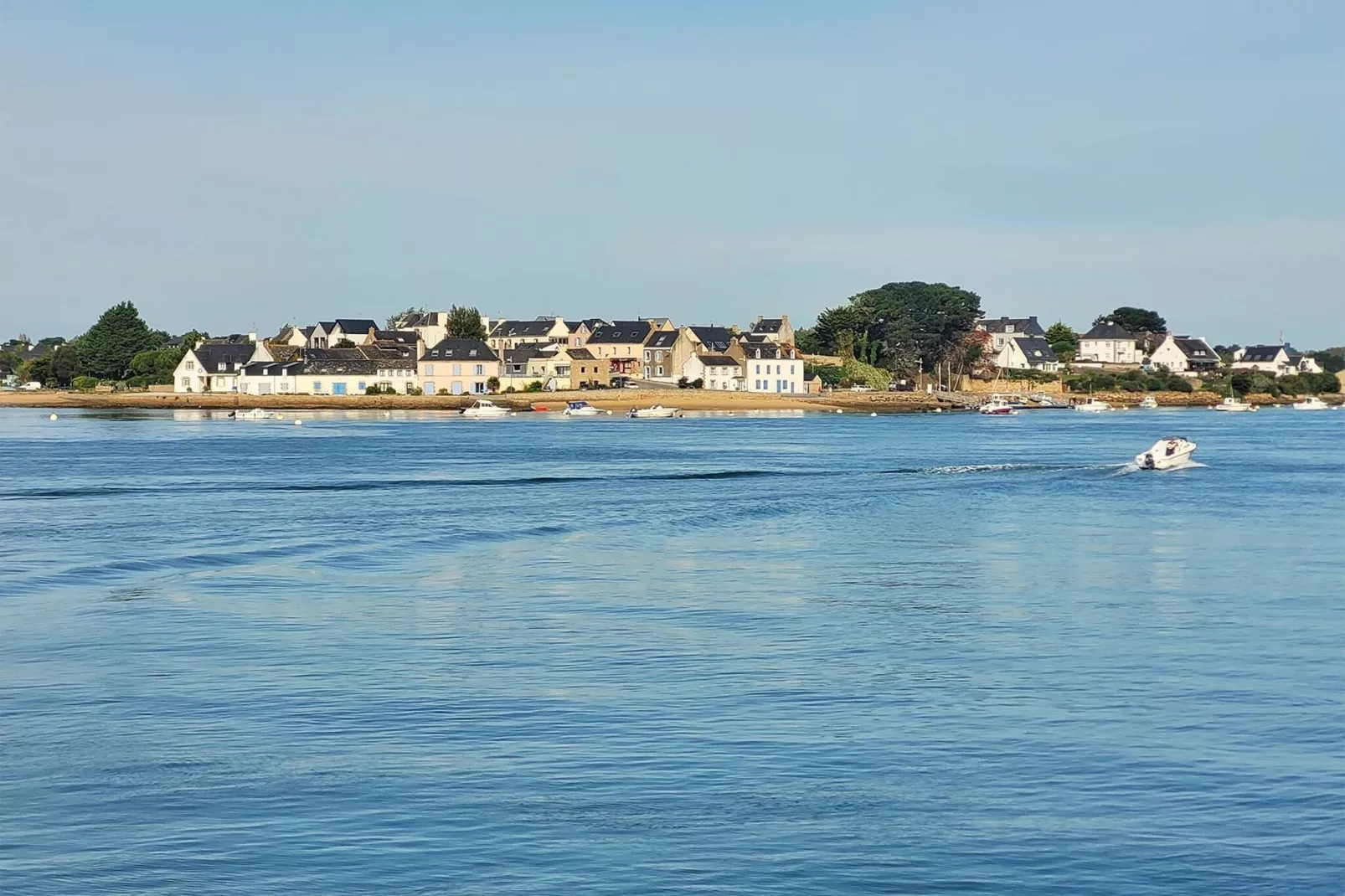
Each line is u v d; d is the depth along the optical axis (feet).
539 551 228.02
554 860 90.79
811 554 226.58
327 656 146.72
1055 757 112.16
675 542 240.94
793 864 90.63
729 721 121.80
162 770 107.55
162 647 150.10
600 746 114.21
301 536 241.14
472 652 149.07
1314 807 101.04
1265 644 156.15
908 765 109.91
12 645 150.82
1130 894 86.99
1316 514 290.35
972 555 226.58
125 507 286.87
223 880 87.40
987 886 87.86
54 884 86.63
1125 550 233.35
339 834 94.73
